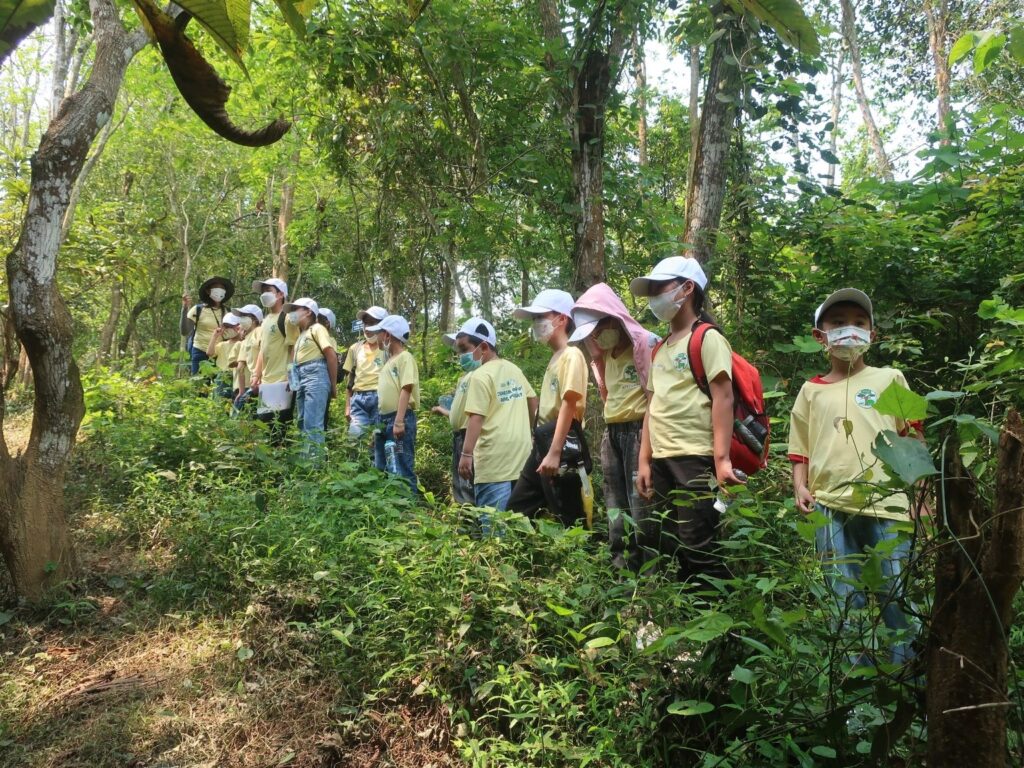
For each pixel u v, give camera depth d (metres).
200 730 3.17
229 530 4.70
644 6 7.64
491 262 10.02
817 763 2.29
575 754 2.62
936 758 1.68
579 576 3.59
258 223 22.83
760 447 3.40
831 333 3.24
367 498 4.97
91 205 17.38
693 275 3.58
